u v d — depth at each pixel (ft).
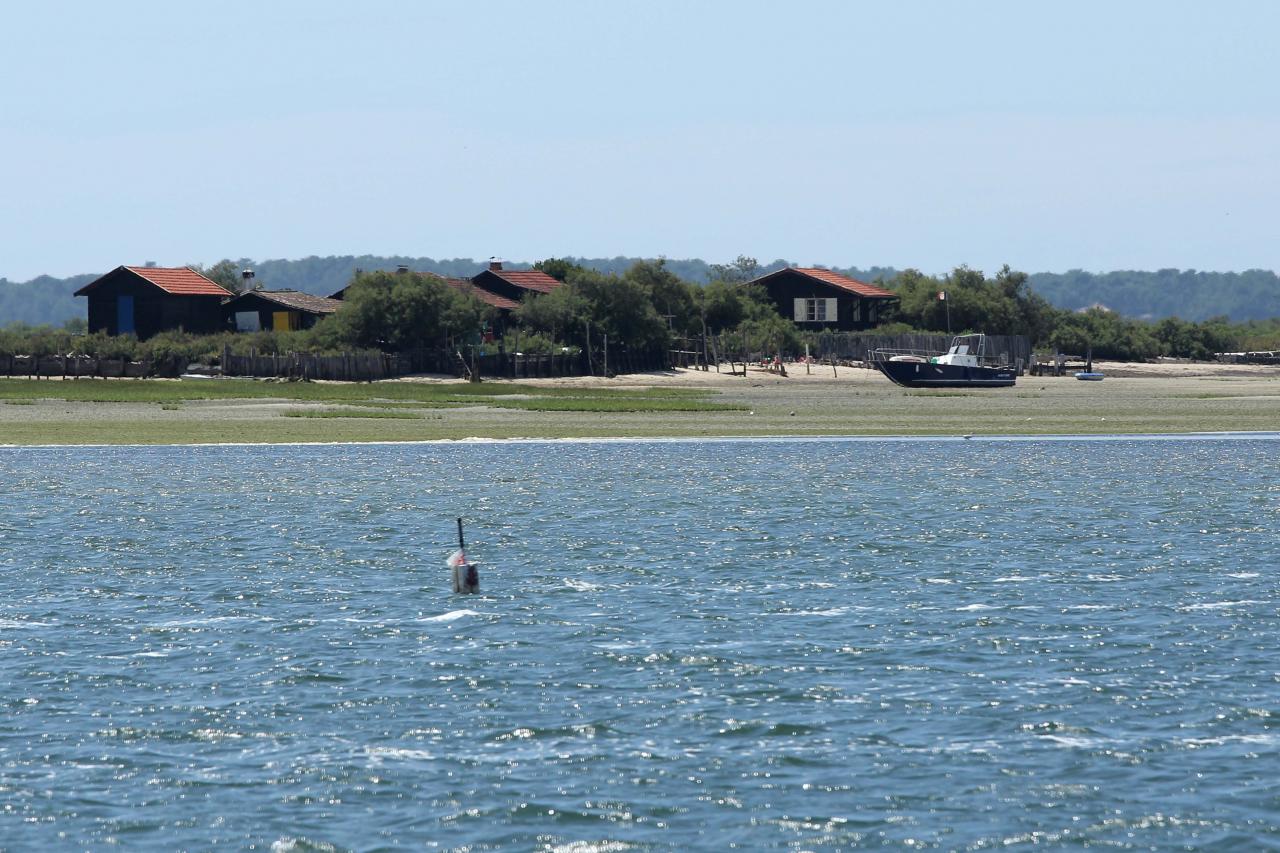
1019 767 255.50
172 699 297.12
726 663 322.55
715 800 242.37
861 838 227.20
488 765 258.57
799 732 274.77
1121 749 263.90
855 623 361.10
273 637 349.61
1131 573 428.56
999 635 347.36
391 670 318.65
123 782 250.57
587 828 231.50
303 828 231.71
